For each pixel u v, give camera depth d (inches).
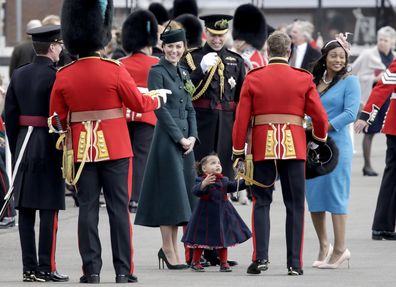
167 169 1785.2
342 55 1754.4
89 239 1610.5
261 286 1588.3
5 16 3415.4
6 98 1659.7
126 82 1595.7
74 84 1594.5
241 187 1729.8
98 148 1593.3
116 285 1594.5
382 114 2477.9
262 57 2603.3
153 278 1668.3
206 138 1902.1
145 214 1791.3
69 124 1608.0
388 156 2052.2
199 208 1733.5
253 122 1675.7
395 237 2046.0
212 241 1720.0
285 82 1663.4
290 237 1679.4
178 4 2994.6
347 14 4345.5
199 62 1905.8
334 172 1755.7
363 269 1749.5
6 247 1969.7
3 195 2112.5
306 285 1596.9
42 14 3351.4
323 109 1672.0
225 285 1595.7
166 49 1791.3
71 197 2650.1
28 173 1638.8
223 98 1904.5
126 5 3508.9
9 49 3405.5
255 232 1686.8
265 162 1672.0
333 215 1763.0
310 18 4404.5
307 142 1711.4
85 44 1599.4
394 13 4318.4
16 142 1664.6
